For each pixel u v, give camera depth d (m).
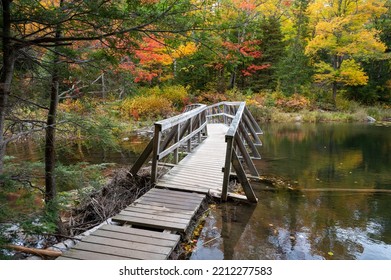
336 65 20.17
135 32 2.47
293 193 5.05
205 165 5.83
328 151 8.77
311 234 3.54
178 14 2.43
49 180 3.42
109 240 2.85
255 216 4.00
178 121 5.33
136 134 11.14
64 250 2.85
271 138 11.07
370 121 16.98
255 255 3.03
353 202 4.68
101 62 3.05
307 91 20.03
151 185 4.57
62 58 3.13
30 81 3.16
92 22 2.41
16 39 2.23
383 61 21.31
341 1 18.73
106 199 4.26
